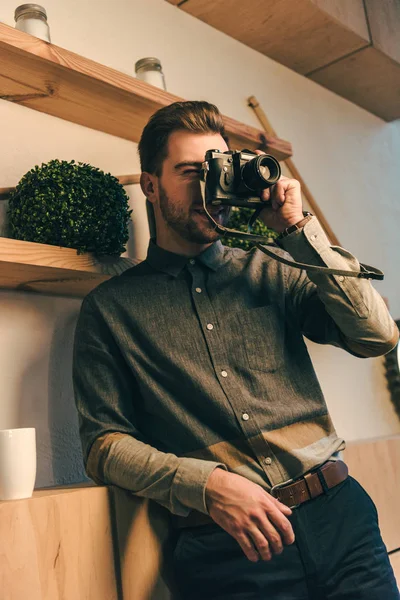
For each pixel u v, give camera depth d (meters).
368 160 2.91
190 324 1.36
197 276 1.40
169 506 1.20
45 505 1.12
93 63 1.58
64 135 1.73
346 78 2.72
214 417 1.30
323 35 2.43
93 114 1.74
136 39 2.01
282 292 1.44
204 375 1.31
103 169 1.81
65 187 1.46
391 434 2.55
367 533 1.26
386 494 2.01
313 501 1.25
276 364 1.36
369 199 2.85
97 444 1.27
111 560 1.20
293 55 2.54
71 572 1.13
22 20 1.56
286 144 2.09
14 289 1.55
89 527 1.18
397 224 2.99
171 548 1.32
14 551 1.06
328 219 2.57
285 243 1.36
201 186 1.32
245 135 1.94
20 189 1.48
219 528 1.24
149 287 1.40
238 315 1.38
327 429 1.35
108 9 1.95
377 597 1.20
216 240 1.40
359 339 1.32
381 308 1.32
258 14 2.27
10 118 1.62
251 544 1.11
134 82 1.67
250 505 1.10
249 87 2.40
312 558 1.20
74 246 1.49
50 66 1.52
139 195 1.86
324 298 1.31
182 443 1.31
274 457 1.27
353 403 2.43
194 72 2.19
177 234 1.44
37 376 1.55
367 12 2.55
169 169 1.42
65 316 1.63
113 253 1.57
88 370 1.34
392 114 3.05
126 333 1.36
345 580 1.20
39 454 1.51
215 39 2.31
